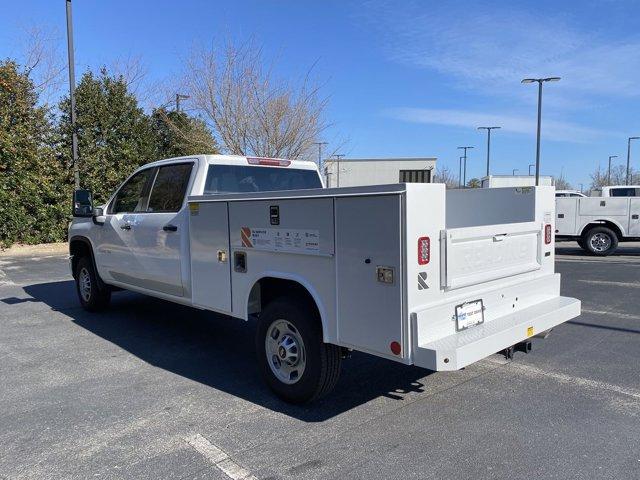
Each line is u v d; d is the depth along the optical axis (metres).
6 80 16.70
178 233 5.53
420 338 3.47
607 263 13.54
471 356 3.52
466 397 4.51
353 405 4.37
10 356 5.80
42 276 11.78
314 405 4.38
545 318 4.27
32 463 3.48
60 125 18.05
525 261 4.55
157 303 8.61
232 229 4.74
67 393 4.71
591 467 3.34
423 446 3.64
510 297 4.32
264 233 4.40
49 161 17.55
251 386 4.85
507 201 5.03
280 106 20.36
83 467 3.42
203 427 3.99
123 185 6.91
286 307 4.28
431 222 3.53
